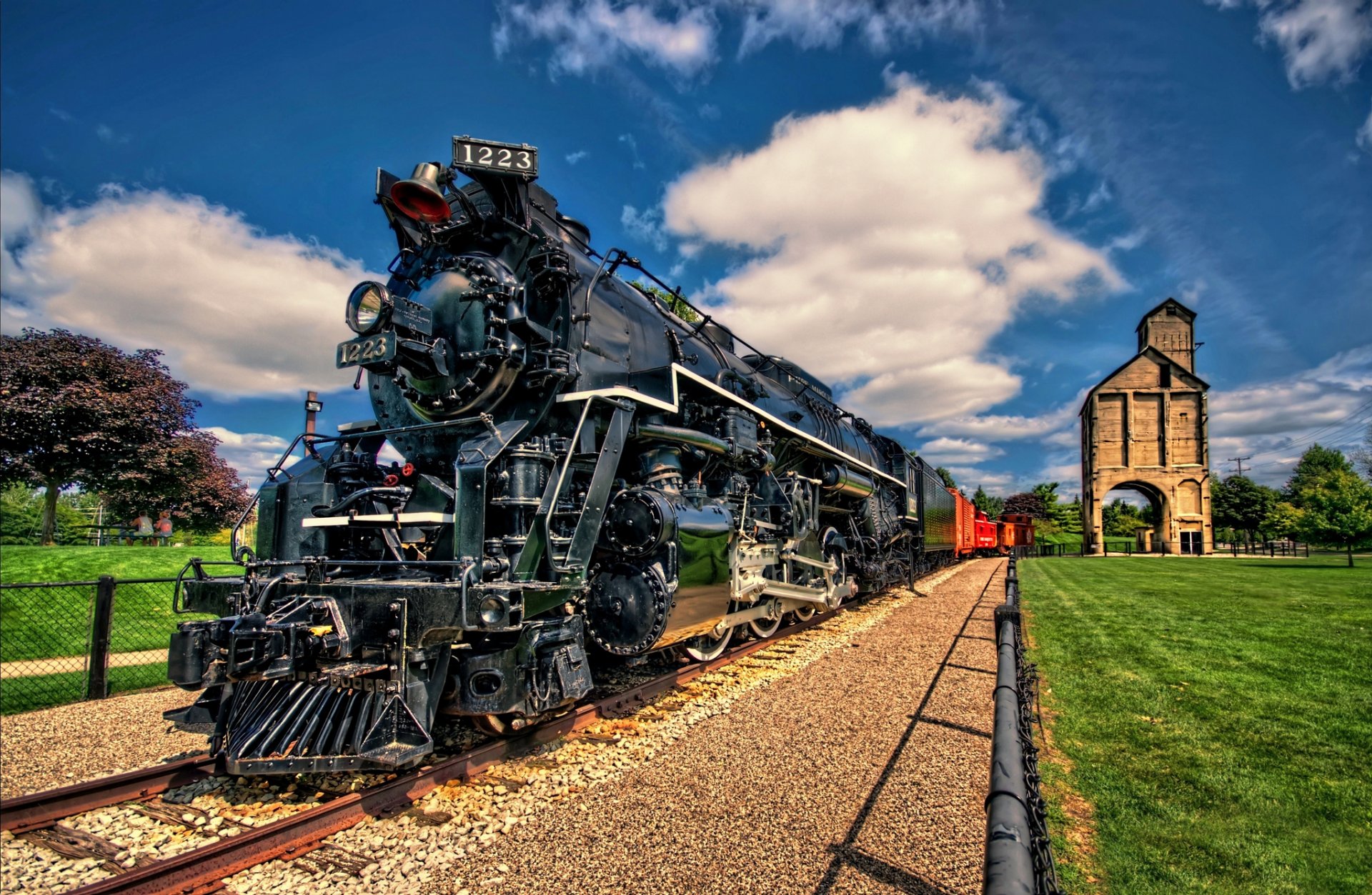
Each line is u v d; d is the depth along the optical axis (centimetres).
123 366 2345
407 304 502
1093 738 536
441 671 416
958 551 2594
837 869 328
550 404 528
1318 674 743
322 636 402
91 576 1281
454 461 548
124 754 509
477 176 538
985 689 658
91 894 291
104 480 2306
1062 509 9338
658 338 677
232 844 329
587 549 482
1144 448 4219
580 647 472
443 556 500
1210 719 579
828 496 1055
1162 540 4228
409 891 309
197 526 2728
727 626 699
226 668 398
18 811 371
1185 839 368
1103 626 1098
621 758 467
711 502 632
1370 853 354
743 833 362
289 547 536
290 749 395
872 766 456
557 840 354
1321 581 1939
